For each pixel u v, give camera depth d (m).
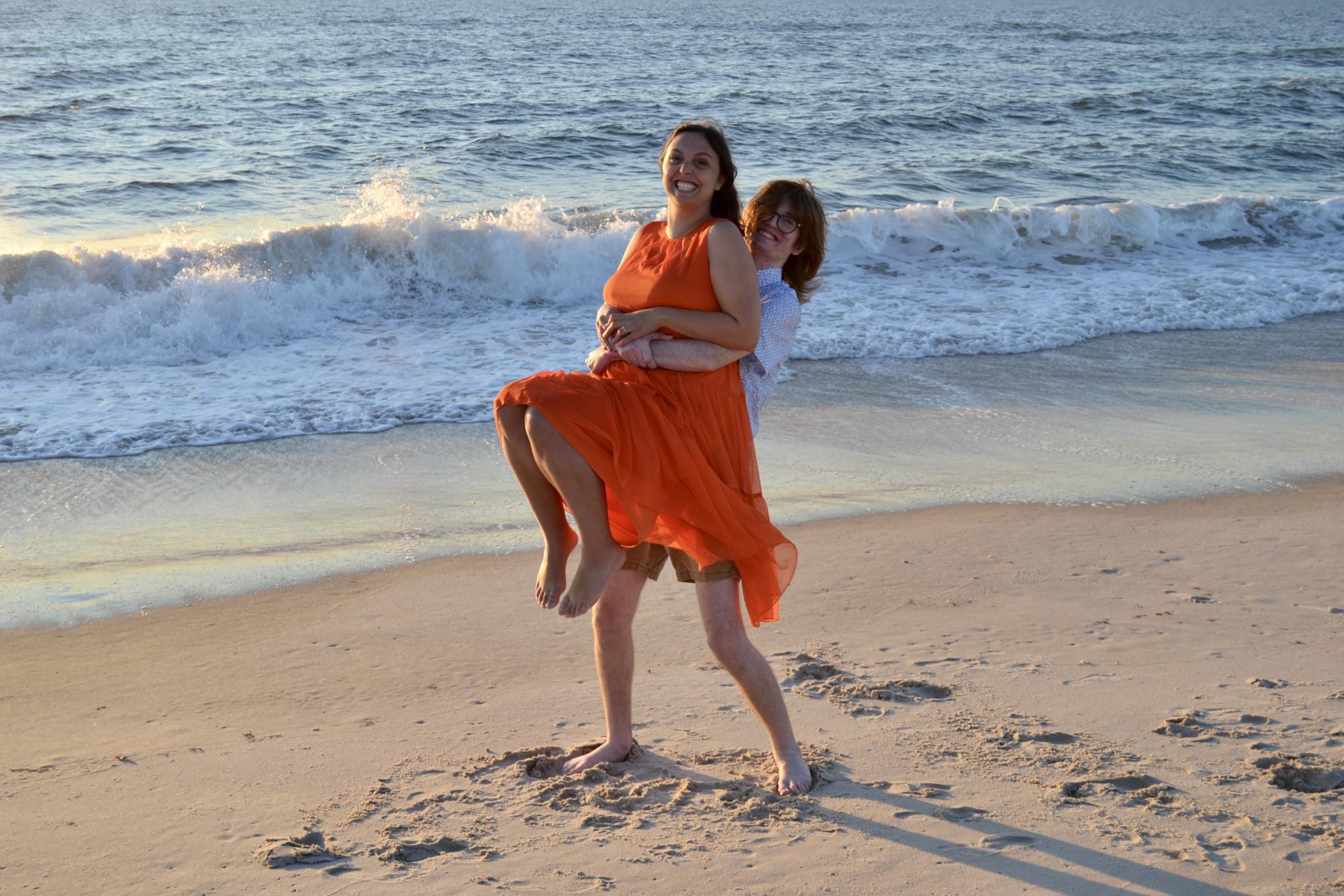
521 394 2.97
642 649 4.54
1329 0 164.50
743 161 21.14
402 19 62.25
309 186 17.59
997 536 5.86
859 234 13.62
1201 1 155.00
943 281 12.52
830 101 29.02
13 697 4.23
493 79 33.06
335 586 5.39
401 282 11.57
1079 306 11.42
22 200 16.12
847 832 2.99
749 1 105.88
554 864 2.87
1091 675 4.12
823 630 4.67
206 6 74.06
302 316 10.73
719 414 3.16
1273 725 3.65
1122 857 2.84
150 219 15.30
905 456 7.27
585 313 11.29
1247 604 4.89
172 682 4.36
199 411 8.23
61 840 3.07
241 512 6.41
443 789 3.36
